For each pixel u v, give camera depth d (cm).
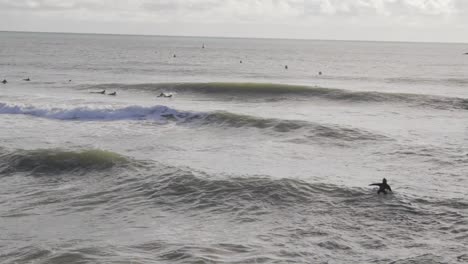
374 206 1397
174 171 1712
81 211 1411
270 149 2155
